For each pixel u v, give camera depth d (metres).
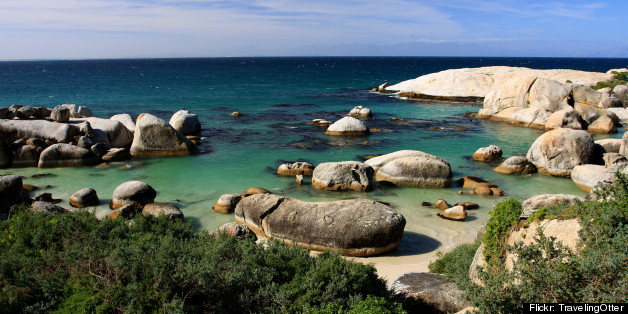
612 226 8.55
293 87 85.00
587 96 45.38
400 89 70.31
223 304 9.63
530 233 9.96
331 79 110.50
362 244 15.38
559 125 39.72
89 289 9.09
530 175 26.08
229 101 60.78
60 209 18.12
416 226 18.30
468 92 61.75
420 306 10.90
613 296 7.23
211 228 18.08
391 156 25.12
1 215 16.66
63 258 10.26
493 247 10.68
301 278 10.21
